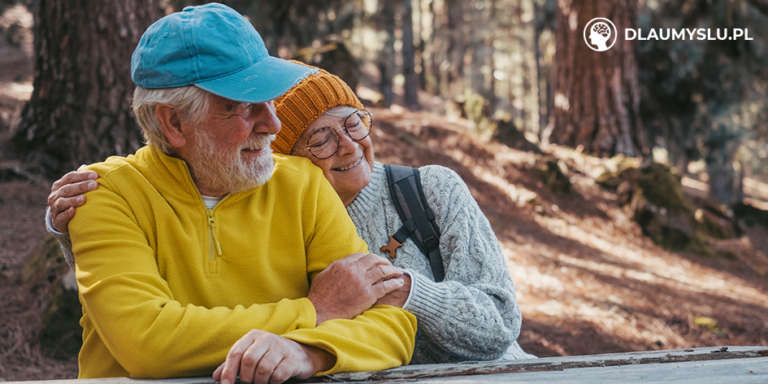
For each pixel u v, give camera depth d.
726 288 6.50
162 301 1.27
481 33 27.84
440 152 8.62
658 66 13.49
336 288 1.42
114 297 1.27
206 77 1.36
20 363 3.32
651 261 7.31
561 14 10.48
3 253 4.32
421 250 1.81
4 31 16.12
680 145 14.57
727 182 17.17
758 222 12.04
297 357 1.17
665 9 13.53
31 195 5.08
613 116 9.93
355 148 1.77
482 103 10.25
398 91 27.53
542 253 6.53
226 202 1.48
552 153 9.71
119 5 5.25
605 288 5.53
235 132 1.39
